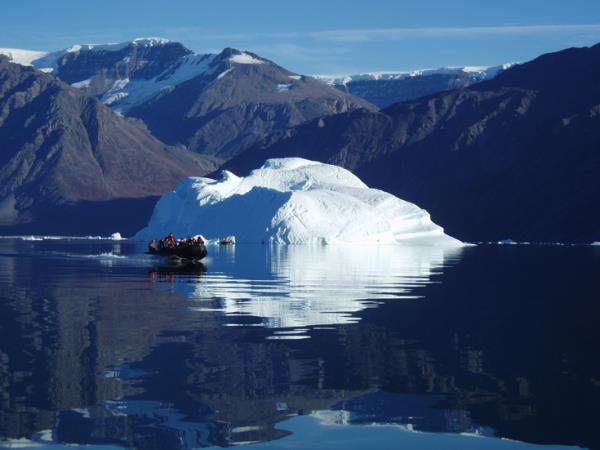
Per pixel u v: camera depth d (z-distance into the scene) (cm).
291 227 12850
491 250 11900
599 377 2198
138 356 2412
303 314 3397
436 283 5138
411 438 1706
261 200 13712
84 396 1961
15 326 2984
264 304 3766
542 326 3086
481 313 3481
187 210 15400
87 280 5222
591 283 5147
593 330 2992
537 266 7238
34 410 1848
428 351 2544
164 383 2086
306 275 5800
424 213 14538
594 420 1820
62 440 1664
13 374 2169
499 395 2022
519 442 1688
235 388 2047
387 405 1928
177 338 2727
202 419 1800
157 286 4741
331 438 1702
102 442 1655
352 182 15600
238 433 1717
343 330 2942
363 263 7531
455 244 13962
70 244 14950
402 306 3738
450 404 1939
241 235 13312
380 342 2695
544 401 1966
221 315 3341
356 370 2264
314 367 2292
